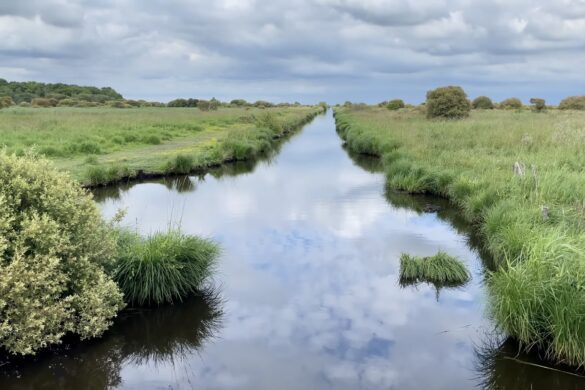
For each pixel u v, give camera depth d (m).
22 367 5.16
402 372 5.03
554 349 5.04
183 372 5.14
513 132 18.36
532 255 5.73
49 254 5.12
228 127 37.34
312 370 5.09
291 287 7.27
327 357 5.34
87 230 5.79
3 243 4.95
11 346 5.02
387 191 14.47
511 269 5.60
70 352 5.46
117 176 15.86
